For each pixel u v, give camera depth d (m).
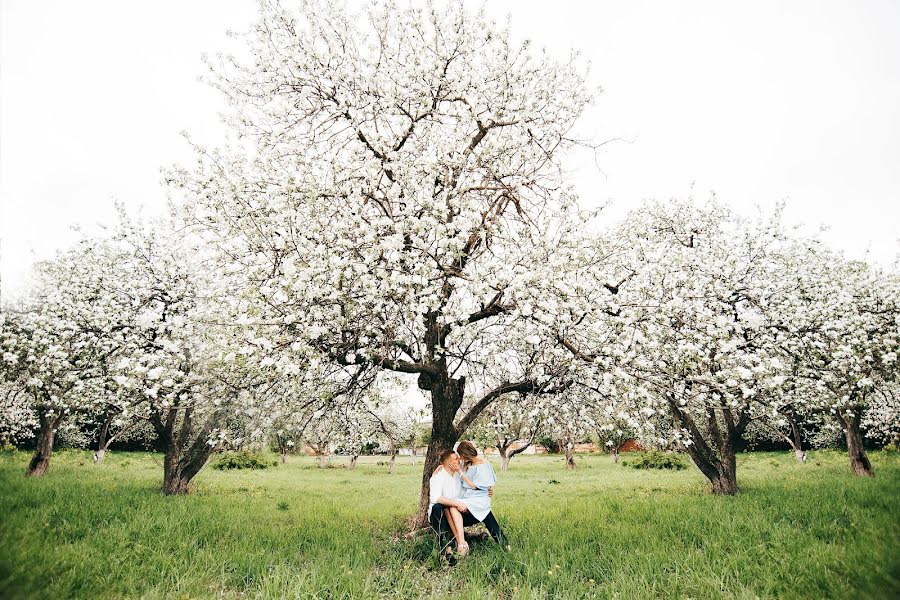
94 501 7.90
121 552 5.07
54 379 10.21
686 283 9.22
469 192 8.10
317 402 7.29
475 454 6.27
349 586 4.26
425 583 4.82
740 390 7.21
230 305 6.66
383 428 8.04
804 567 4.39
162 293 11.29
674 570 4.72
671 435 9.09
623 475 20.77
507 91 8.40
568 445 9.14
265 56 8.12
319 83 8.32
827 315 9.87
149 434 19.77
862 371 9.70
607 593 4.13
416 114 8.38
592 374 6.83
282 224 6.92
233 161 8.24
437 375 7.69
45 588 3.86
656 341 7.28
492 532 6.04
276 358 5.95
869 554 4.45
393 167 7.34
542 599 4.09
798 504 7.53
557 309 6.58
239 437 8.19
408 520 7.92
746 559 4.78
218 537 6.08
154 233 11.52
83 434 21.69
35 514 6.48
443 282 7.05
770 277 11.64
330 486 16.22
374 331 6.50
